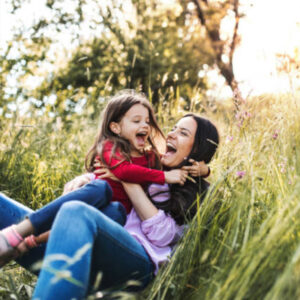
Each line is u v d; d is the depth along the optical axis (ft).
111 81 28.73
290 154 6.27
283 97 7.09
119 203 6.34
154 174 6.77
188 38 37.40
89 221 5.12
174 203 6.61
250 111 7.25
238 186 5.89
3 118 15.14
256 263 4.36
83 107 15.16
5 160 11.59
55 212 5.74
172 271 5.76
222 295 4.50
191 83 31.01
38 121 14.32
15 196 10.82
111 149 7.18
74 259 4.28
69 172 11.53
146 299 5.57
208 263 5.39
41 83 18.10
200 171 7.11
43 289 4.63
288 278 3.97
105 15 28.48
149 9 34.63
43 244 6.34
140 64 28.99
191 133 7.23
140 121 7.54
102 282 5.74
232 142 6.94
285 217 4.77
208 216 5.99
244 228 5.53
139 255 5.87
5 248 5.54
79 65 28.55
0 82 15.76
